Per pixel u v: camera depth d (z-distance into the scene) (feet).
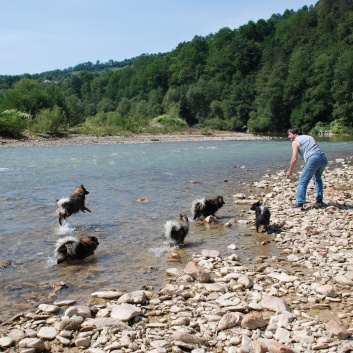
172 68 386.32
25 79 237.45
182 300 17.25
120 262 22.29
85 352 13.19
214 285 18.53
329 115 219.61
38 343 13.28
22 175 54.54
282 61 273.13
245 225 30.63
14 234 27.27
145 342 13.74
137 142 136.77
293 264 21.61
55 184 47.39
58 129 155.22
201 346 13.57
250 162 74.28
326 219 30.27
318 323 15.01
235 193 42.73
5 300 17.34
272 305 16.34
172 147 114.01
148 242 26.00
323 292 17.52
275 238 26.86
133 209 35.01
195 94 289.94
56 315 15.84
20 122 133.28
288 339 13.78
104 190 43.96
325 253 22.98
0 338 13.78
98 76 526.16
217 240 26.71
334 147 108.27
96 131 167.22
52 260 22.48
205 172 59.67
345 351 13.03
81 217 32.22
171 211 34.37
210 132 215.72
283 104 234.99
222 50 360.89
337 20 329.31
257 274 20.02
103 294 17.54
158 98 340.80
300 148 34.68
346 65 202.49
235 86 268.21
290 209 34.50
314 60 237.45
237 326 14.84
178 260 22.57
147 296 17.54
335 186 46.29
